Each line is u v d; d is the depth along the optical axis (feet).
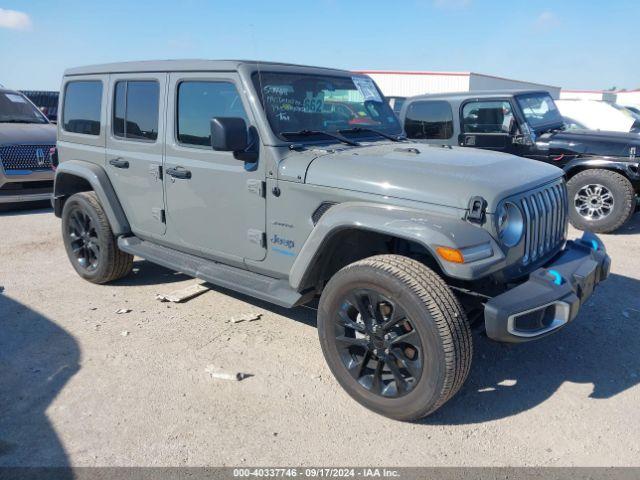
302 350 13.00
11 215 29.27
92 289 17.15
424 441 9.70
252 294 12.35
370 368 10.55
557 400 10.98
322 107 13.43
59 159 18.20
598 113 38.96
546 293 9.66
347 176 10.78
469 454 9.36
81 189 18.54
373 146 12.94
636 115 43.27
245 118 12.25
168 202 14.40
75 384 11.47
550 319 9.98
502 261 9.64
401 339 9.68
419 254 11.43
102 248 16.62
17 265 19.77
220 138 11.11
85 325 14.37
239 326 14.30
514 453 9.38
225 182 12.78
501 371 12.09
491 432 9.96
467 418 10.37
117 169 15.78
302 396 11.08
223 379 11.66
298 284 11.39
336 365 10.80
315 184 11.12
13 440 9.66
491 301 9.33
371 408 10.44
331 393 11.19
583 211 24.25
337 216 10.44
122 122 15.52
